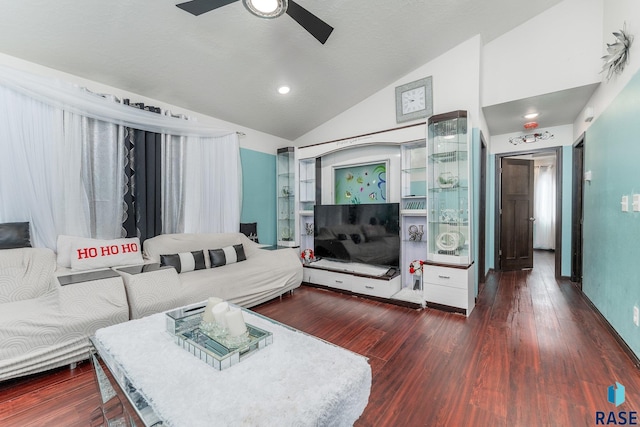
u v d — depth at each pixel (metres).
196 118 3.68
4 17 2.03
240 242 3.76
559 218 4.32
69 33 2.25
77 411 1.56
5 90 2.30
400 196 3.59
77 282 2.06
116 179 2.88
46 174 2.49
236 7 2.33
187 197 3.49
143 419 1.00
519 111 3.66
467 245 3.05
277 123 4.37
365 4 2.54
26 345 1.77
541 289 3.75
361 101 4.13
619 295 2.29
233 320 1.37
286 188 4.74
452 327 2.60
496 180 4.85
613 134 2.48
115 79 2.84
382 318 2.84
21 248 2.29
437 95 3.45
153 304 2.31
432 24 2.89
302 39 2.80
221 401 1.02
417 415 1.50
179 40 2.53
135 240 2.88
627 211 2.17
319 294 3.67
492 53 3.40
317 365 1.24
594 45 2.85
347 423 1.12
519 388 1.70
